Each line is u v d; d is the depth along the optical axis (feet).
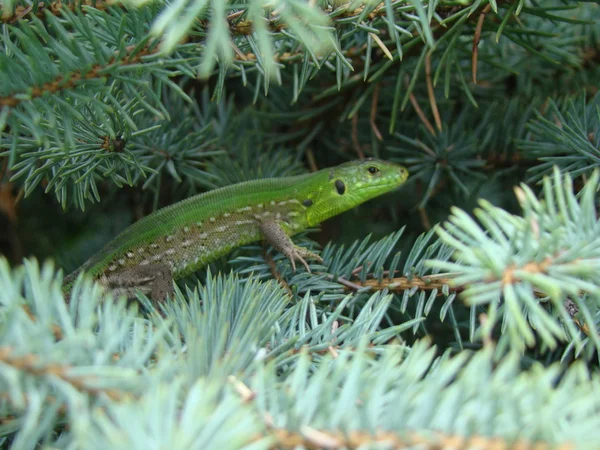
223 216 0.50
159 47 0.30
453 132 0.56
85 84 0.29
